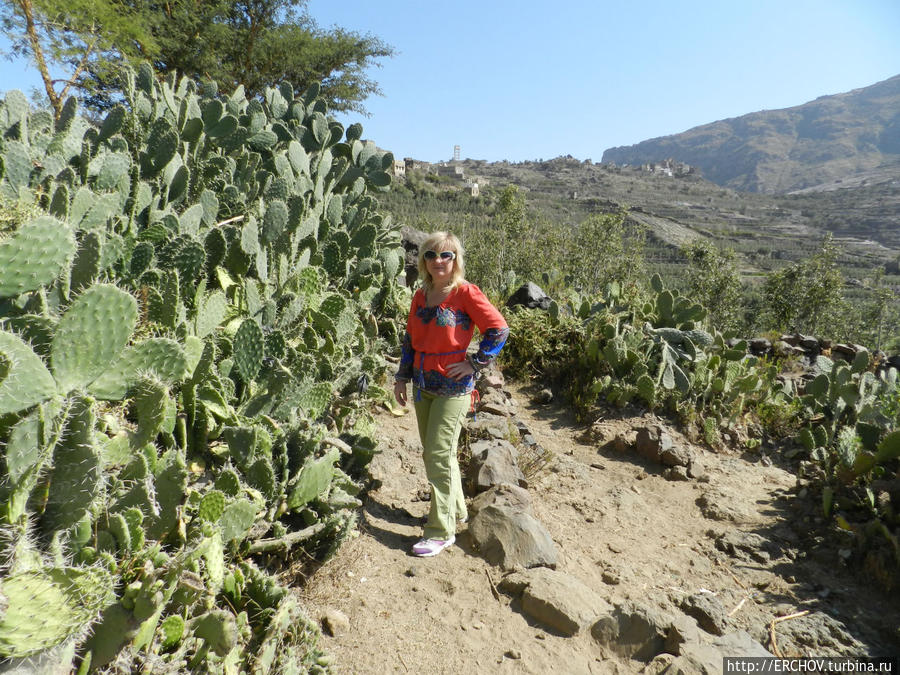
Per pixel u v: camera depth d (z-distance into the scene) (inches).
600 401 218.4
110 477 81.0
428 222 1541.6
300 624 82.6
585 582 115.3
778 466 195.8
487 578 109.8
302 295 161.2
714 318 1578.5
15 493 59.0
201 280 148.7
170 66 800.9
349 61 949.8
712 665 88.7
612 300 268.8
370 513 126.3
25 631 53.2
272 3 876.0
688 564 129.3
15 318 81.0
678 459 176.2
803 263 1627.7
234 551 87.7
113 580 63.2
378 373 180.7
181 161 193.5
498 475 141.6
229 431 101.3
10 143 140.4
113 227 131.0
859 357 213.9
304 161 246.2
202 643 70.1
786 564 131.3
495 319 109.0
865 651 102.3
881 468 146.9
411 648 90.5
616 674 92.5
